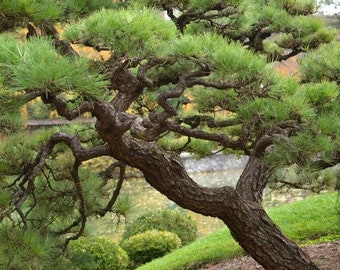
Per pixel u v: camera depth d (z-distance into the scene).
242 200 4.60
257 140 4.28
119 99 4.13
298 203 8.52
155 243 8.44
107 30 3.12
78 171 4.68
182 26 4.91
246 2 5.00
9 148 4.19
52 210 4.61
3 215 3.64
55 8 3.32
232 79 3.63
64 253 4.49
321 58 4.42
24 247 3.51
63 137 4.03
